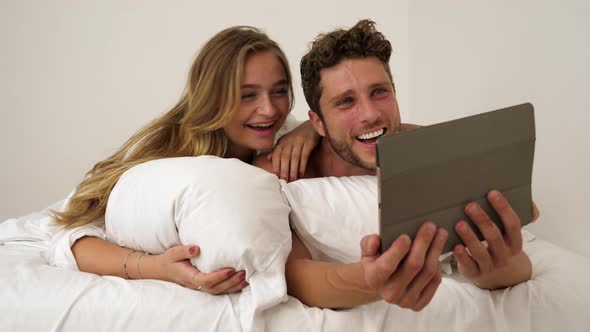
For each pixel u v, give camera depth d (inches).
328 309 37.0
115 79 102.3
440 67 88.1
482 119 31.6
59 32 100.6
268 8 102.6
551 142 62.5
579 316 39.0
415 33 94.3
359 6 100.6
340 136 46.6
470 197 32.1
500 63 72.0
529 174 34.6
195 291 38.8
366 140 46.1
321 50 45.8
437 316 37.5
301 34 103.1
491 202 32.6
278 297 35.4
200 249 38.2
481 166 31.8
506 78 70.9
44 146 103.6
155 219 40.8
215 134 57.2
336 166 51.4
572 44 58.4
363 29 45.9
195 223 38.5
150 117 103.6
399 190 29.1
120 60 102.0
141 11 100.8
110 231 45.3
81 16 100.3
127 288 38.1
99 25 100.7
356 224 41.7
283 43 103.6
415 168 29.2
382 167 28.2
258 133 56.2
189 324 35.9
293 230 43.8
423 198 30.1
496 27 72.1
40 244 51.6
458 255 33.6
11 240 53.8
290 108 59.4
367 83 44.7
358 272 33.7
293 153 50.8
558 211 61.8
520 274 40.0
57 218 51.4
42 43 100.7
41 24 100.3
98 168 58.4
